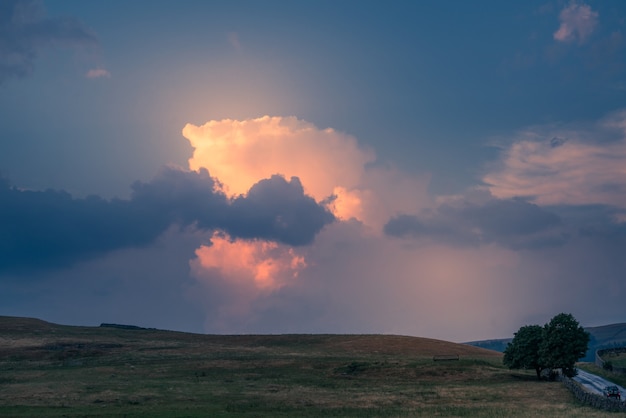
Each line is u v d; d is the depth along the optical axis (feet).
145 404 275.18
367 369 413.18
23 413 238.07
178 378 378.53
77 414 234.79
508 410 253.03
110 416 230.48
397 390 338.95
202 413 244.63
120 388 325.83
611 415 223.71
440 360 443.73
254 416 237.86
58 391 310.45
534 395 309.42
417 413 247.91
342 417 236.43
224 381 367.86
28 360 476.13
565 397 300.20
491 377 386.52
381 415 242.78
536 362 378.32
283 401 290.15
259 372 411.95
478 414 241.14
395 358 487.20
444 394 318.65
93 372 402.31
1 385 335.26
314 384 364.58
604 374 418.92
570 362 366.84
